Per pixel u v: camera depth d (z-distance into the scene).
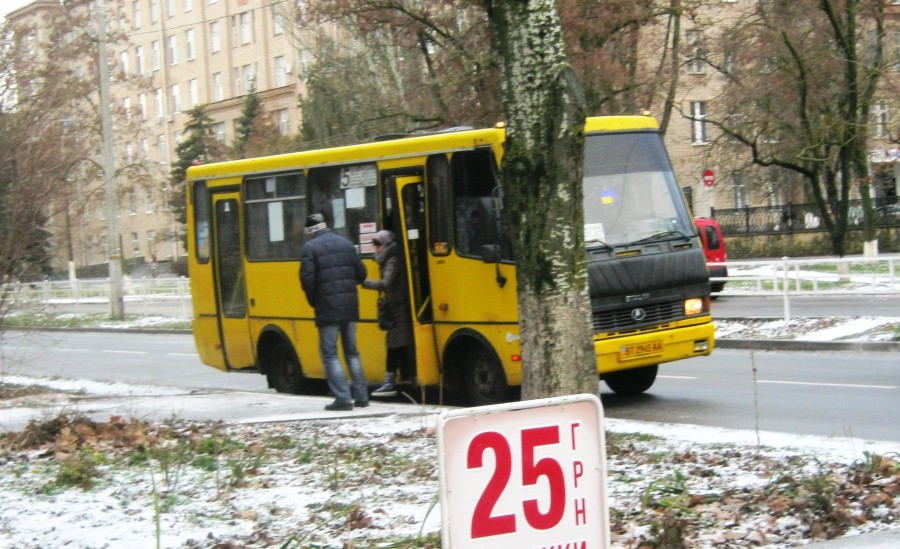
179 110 75.12
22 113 17.00
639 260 13.46
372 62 35.28
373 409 13.46
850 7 30.31
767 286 27.69
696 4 30.36
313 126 38.81
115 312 40.28
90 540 7.11
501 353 13.57
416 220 14.60
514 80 8.84
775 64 32.72
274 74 68.38
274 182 16.81
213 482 9.05
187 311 42.53
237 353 17.72
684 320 13.73
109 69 37.31
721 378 16.31
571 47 27.70
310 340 16.25
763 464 8.87
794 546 6.54
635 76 31.56
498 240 13.46
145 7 77.12
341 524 7.47
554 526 4.32
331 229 15.88
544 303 8.98
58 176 16.69
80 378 20.80
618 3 27.89
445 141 14.20
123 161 40.41
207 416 13.07
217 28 72.12
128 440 10.82
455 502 4.16
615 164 13.91
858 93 31.11
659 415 13.02
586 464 4.38
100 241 41.66
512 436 4.26
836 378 15.39
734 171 37.34
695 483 8.27
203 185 18.22
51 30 24.09
